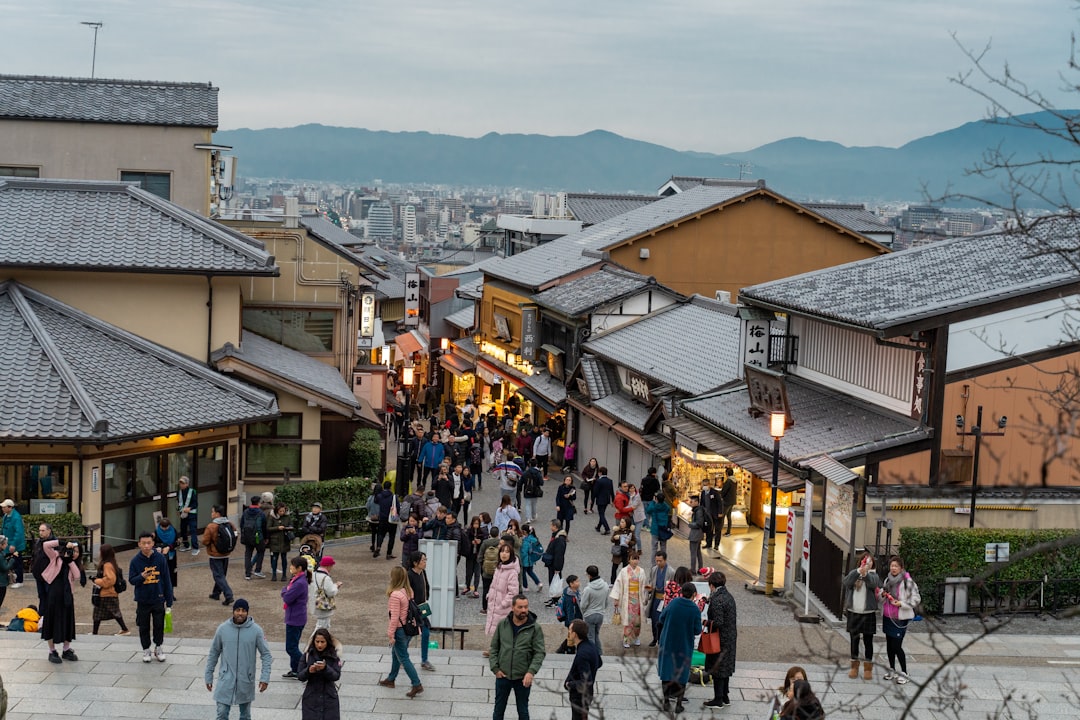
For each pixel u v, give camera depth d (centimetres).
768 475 2373
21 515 2470
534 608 2216
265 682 1409
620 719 1506
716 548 2672
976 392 2169
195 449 2812
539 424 4809
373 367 4028
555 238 6944
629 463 3547
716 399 2970
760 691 1630
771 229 5297
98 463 2538
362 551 2742
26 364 2675
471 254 10175
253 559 2627
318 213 7550
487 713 1534
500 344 5434
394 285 7512
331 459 3334
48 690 1548
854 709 1169
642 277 4472
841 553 2036
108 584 1845
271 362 3331
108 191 3322
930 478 2172
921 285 2442
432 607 1853
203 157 4444
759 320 2856
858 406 2497
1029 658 1816
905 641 1894
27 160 4356
